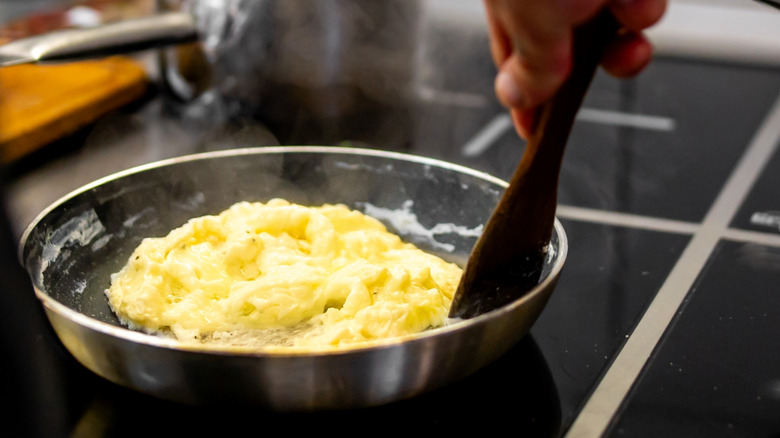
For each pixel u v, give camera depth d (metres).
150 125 1.02
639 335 0.71
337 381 0.60
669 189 0.96
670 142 1.13
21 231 0.79
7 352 0.64
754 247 0.84
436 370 0.62
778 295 0.76
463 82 1.30
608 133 1.16
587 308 0.74
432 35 1.26
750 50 1.61
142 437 0.62
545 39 0.57
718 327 0.72
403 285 0.71
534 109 0.65
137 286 0.72
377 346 0.59
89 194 0.74
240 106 1.02
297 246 0.76
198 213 0.80
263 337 0.69
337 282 0.71
